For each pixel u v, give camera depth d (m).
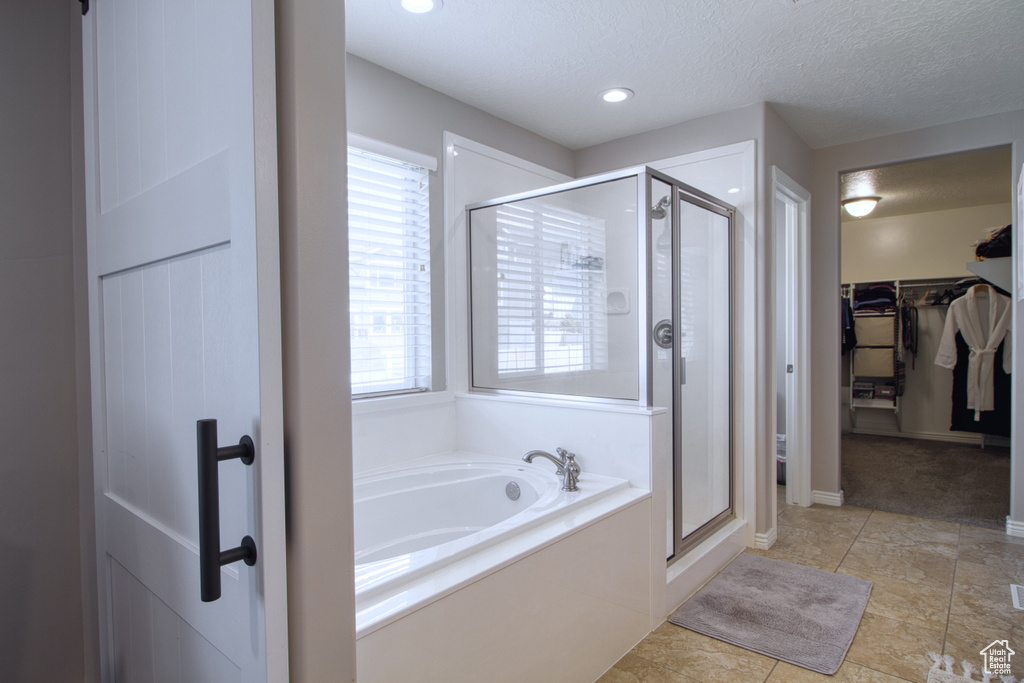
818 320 3.62
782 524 3.25
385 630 1.16
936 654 1.92
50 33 1.35
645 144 3.28
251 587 0.76
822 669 1.82
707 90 2.74
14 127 1.30
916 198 4.99
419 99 2.58
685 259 2.51
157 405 0.98
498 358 2.70
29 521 1.33
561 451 2.18
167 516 0.96
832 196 3.56
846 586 2.42
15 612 1.32
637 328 2.22
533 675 1.55
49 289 1.35
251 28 0.71
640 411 2.12
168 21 0.91
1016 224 2.97
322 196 0.80
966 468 4.48
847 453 5.06
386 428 2.44
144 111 0.99
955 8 2.04
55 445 1.37
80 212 1.36
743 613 2.20
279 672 0.75
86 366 1.37
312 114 0.78
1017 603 2.27
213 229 0.80
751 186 2.89
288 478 0.78
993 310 5.03
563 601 1.66
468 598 1.35
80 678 1.41
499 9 2.03
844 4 2.01
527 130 3.22
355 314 2.31
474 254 2.78
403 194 2.49
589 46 2.30
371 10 2.02
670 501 2.38
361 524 2.15
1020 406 3.00
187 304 0.88
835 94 2.79
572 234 2.42
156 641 1.03
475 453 2.69
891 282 5.66
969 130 3.13
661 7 2.03
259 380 0.72
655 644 2.01
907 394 5.74
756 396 2.90
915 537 3.02
